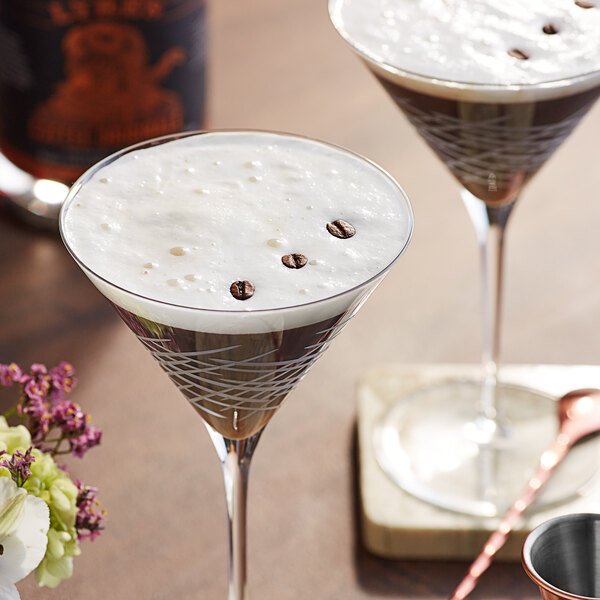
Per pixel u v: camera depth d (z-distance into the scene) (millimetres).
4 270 1069
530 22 912
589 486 948
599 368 1024
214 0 1388
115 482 933
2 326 1025
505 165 924
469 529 914
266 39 1314
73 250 781
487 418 990
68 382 845
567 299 1062
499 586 897
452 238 1102
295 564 903
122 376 995
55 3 1044
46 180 1103
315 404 989
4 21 1062
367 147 1157
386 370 1015
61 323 1030
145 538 907
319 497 936
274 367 795
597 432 979
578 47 895
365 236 794
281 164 828
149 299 758
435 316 1049
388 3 926
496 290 972
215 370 795
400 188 813
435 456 966
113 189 812
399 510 925
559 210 1128
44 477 794
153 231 794
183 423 967
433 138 928
